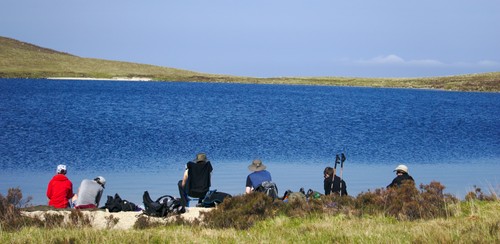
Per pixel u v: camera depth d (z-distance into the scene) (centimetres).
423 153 3597
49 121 5144
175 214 1491
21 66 19888
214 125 5275
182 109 7462
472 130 5497
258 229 1232
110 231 1123
